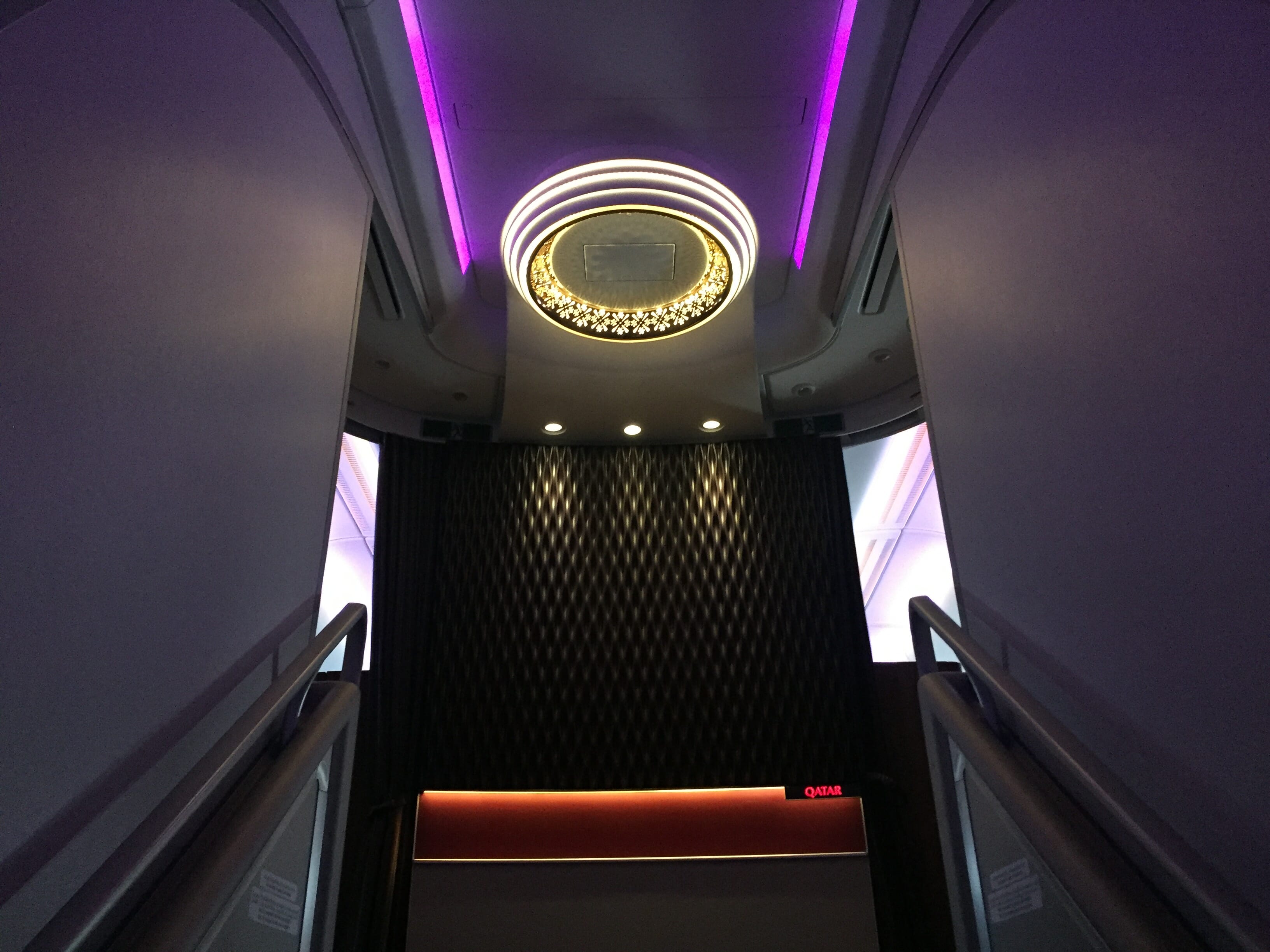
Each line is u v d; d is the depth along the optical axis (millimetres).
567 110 3170
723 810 4941
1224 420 982
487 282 4316
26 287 849
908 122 2482
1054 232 1476
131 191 1085
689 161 3324
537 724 5039
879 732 4945
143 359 1104
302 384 1856
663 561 5441
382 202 2990
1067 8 1427
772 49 2906
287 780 1043
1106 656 1303
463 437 5688
